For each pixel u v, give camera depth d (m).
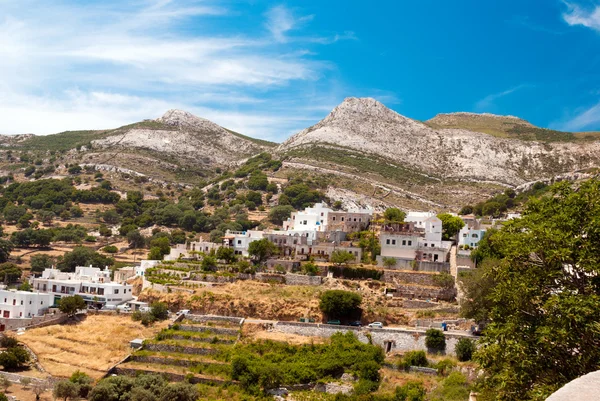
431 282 156.38
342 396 112.25
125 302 168.50
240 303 150.88
